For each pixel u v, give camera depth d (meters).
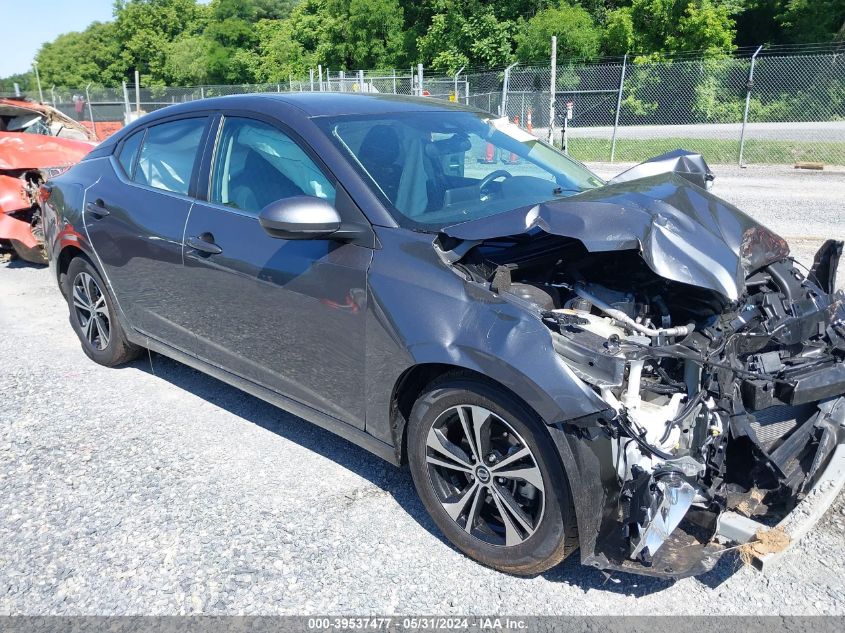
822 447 2.74
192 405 4.18
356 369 2.96
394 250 2.84
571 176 3.76
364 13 35.69
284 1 59.00
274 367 3.37
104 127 20.28
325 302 3.01
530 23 29.09
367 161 3.15
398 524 3.02
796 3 30.20
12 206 6.97
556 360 2.38
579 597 2.58
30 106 9.02
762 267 3.00
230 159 3.58
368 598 2.58
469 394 2.61
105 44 60.25
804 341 2.84
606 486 2.38
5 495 3.25
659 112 22.44
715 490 2.48
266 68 42.56
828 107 20.84
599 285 2.79
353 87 20.70
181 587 2.65
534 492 2.57
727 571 2.71
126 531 2.98
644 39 27.75
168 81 56.25
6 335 5.45
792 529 2.60
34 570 2.75
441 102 4.04
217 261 3.46
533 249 2.93
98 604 2.57
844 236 7.97
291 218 2.75
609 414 2.30
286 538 2.93
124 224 4.04
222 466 3.49
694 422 2.51
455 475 2.85
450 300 2.65
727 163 16.52
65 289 4.85
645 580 2.67
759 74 21.23
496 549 2.67
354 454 3.61
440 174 3.29
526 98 19.75
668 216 2.65
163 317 3.97
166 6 57.44
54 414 4.05
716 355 2.50
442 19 31.84
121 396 4.30
